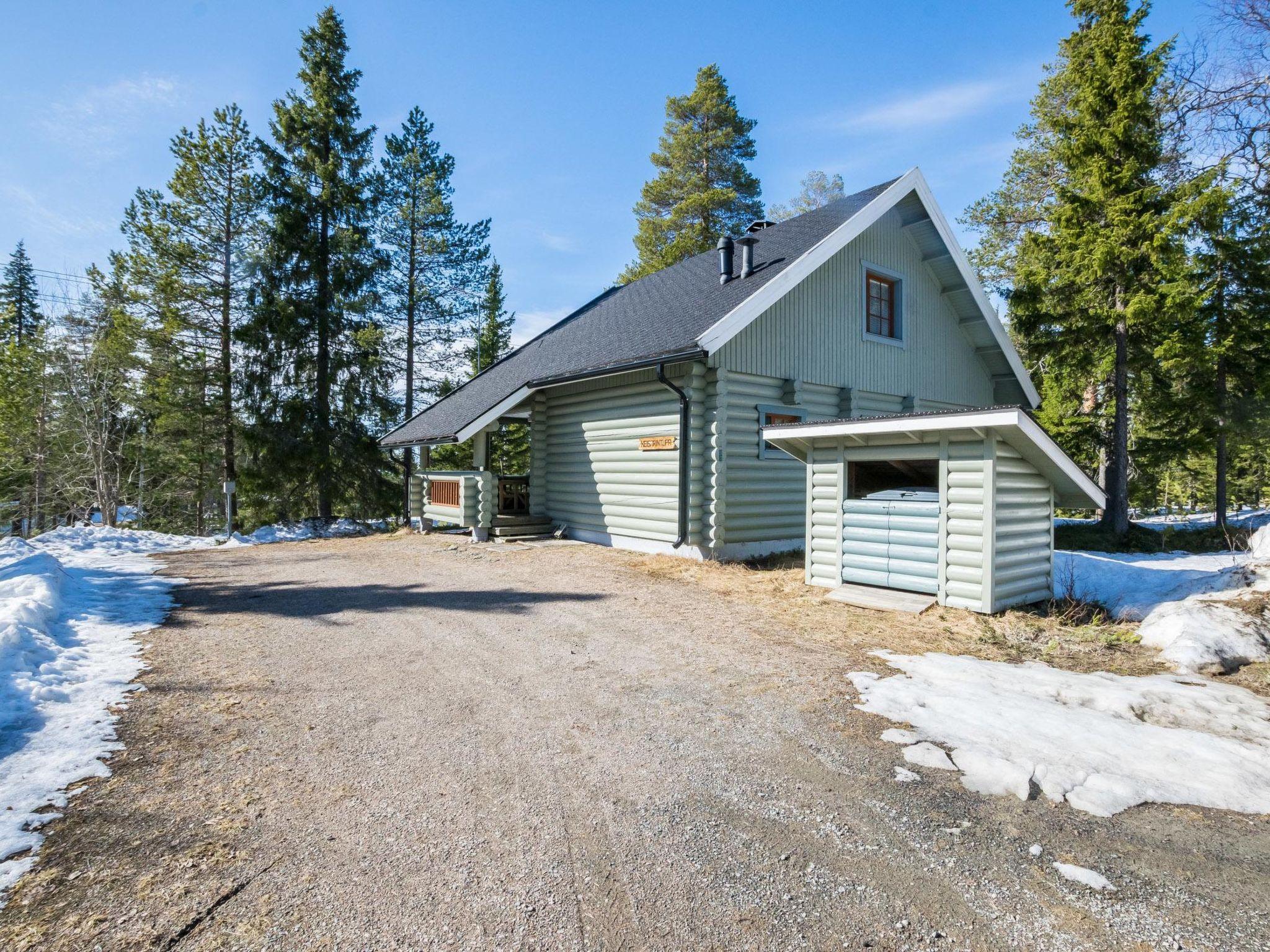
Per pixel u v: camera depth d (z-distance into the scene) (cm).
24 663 445
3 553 971
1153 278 1364
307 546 1347
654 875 240
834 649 540
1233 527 1383
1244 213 1410
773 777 319
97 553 1152
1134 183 1353
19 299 4038
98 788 303
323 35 1980
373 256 2066
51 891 227
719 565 919
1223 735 362
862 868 245
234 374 1872
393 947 201
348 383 2008
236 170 1919
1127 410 1442
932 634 580
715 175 2823
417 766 331
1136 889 232
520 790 305
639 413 1083
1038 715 389
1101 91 1375
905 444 692
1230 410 1481
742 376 1017
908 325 1275
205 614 674
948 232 1230
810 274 1098
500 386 1434
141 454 2345
